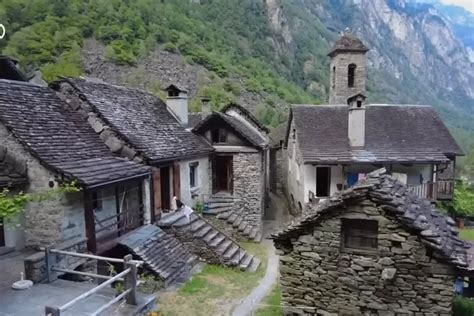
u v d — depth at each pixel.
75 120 11.59
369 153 16.11
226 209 16.17
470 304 7.44
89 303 6.73
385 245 6.35
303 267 7.11
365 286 6.57
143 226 11.80
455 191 21.03
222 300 9.48
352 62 21.69
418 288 6.21
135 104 15.04
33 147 8.95
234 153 16.78
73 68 42.44
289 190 22.22
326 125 17.72
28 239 9.16
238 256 12.26
